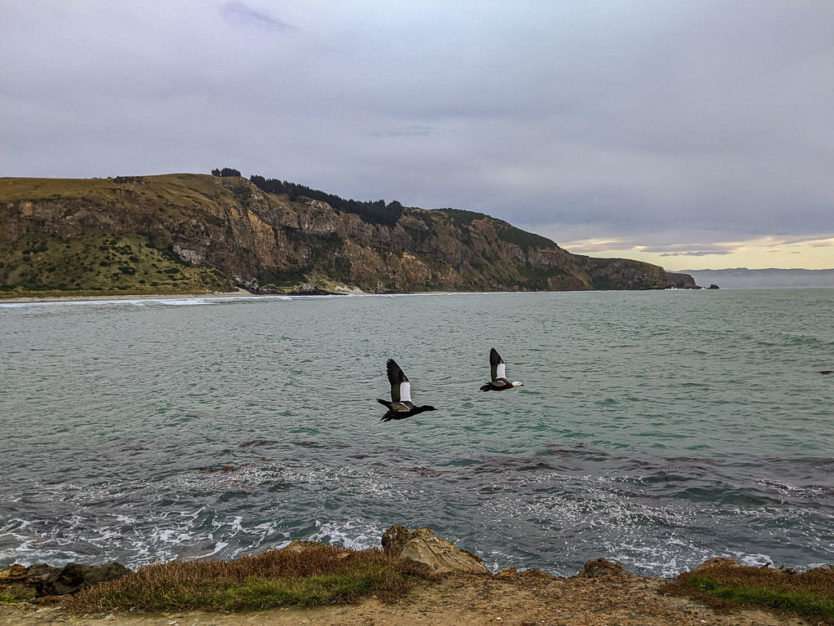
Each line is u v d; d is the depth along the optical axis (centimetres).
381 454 2561
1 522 1848
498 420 3155
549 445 2678
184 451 2602
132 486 2167
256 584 1230
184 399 3716
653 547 1655
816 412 3275
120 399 3716
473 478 2247
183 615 1121
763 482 2150
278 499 2036
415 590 1238
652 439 2761
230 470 2344
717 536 1716
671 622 1073
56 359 5619
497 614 1108
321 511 1934
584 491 2088
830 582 1252
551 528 1789
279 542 1720
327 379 4481
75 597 1221
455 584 1272
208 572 1318
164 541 1730
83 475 2288
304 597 1164
